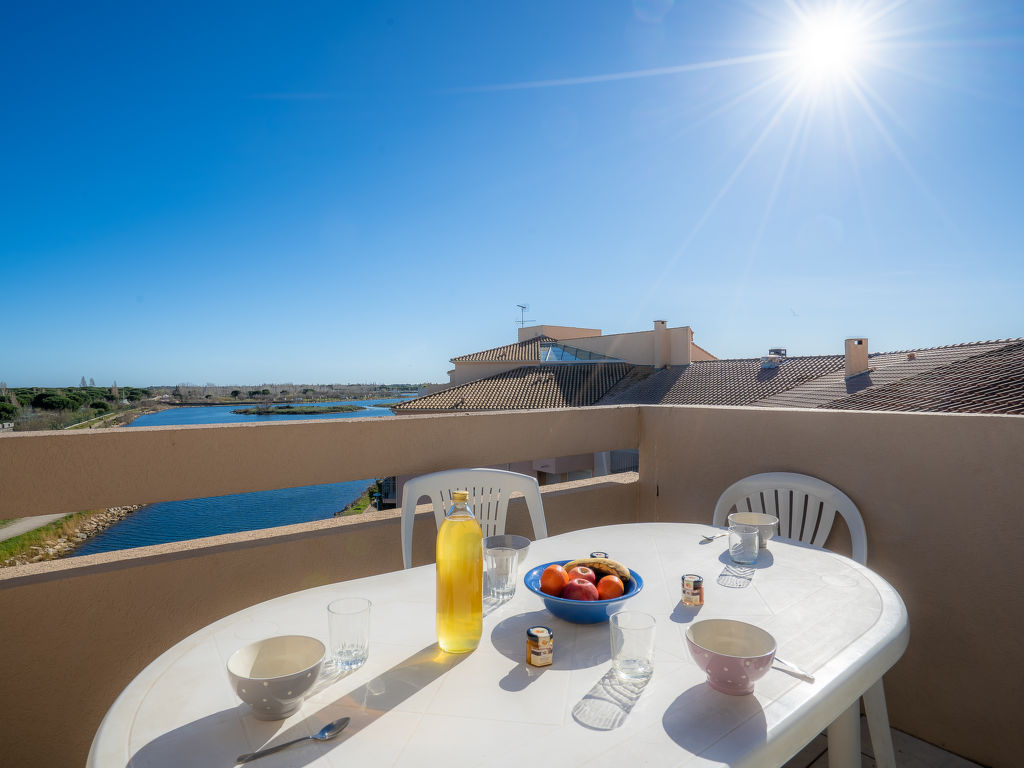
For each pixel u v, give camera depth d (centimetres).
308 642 93
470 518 106
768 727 81
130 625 185
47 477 179
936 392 1196
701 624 103
